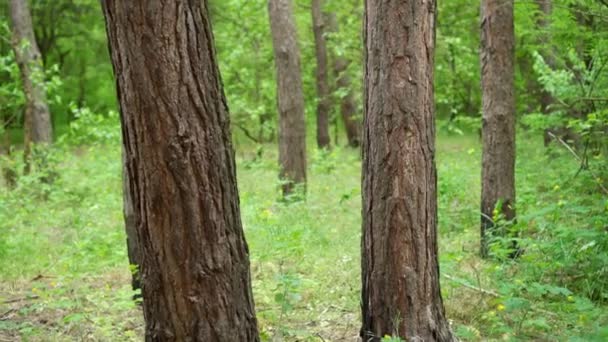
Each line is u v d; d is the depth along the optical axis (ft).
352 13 55.36
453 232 28.25
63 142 50.24
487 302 18.33
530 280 18.94
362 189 14.65
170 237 11.41
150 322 11.99
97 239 28.22
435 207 14.29
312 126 81.56
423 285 14.08
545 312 17.26
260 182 45.14
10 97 47.47
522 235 24.09
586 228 21.75
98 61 86.69
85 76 86.02
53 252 27.37
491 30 24.09
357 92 64.54
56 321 18.24
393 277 14.01
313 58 73.77
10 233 30.09
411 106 13.71
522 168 37.22
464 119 56.39
